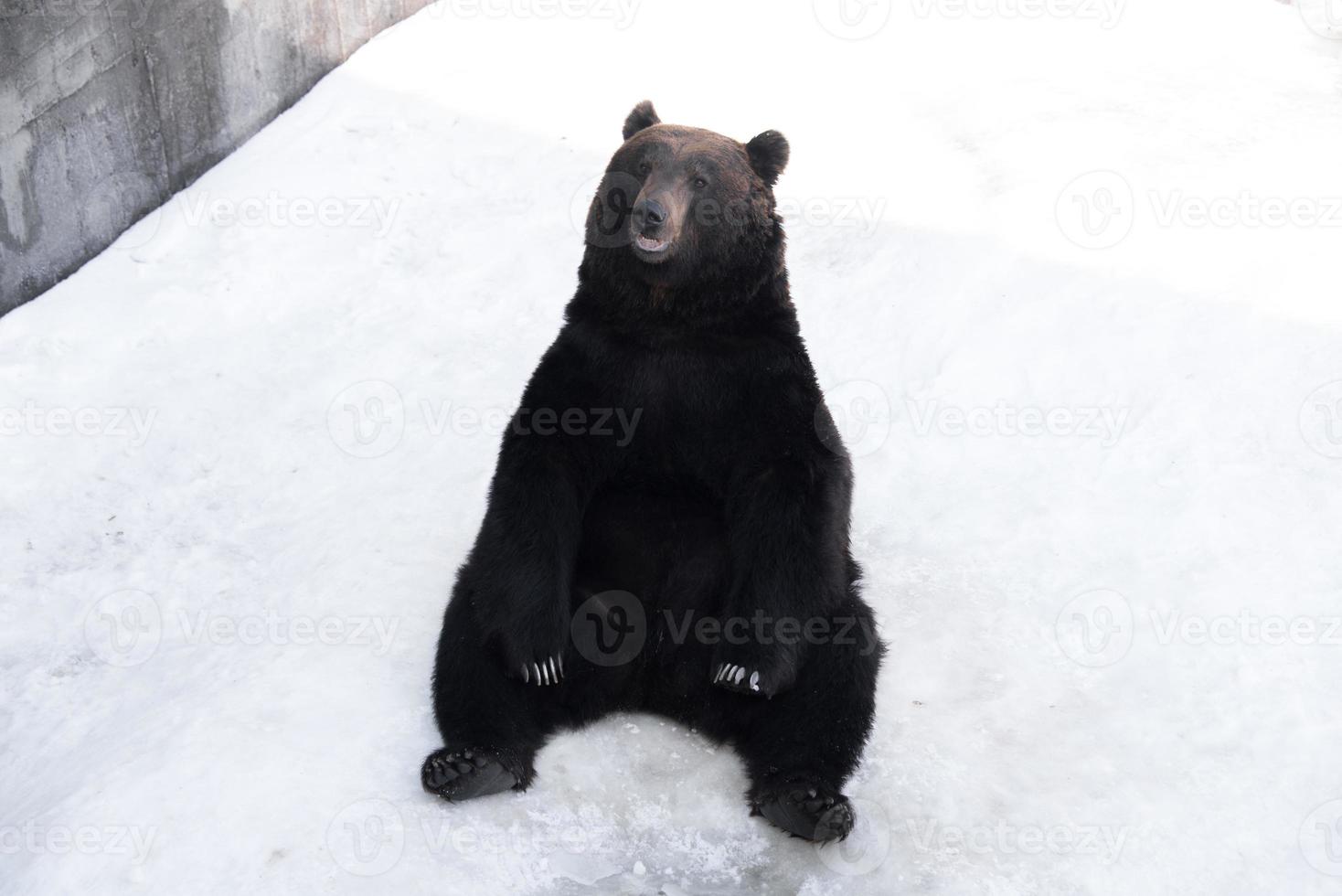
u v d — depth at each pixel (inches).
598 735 199.6
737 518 194.7
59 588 254.1
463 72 393.4
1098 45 389.4
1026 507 247.6
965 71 381.4
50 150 321.7
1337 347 265.1
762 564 189.9
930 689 208.8
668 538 201.3
